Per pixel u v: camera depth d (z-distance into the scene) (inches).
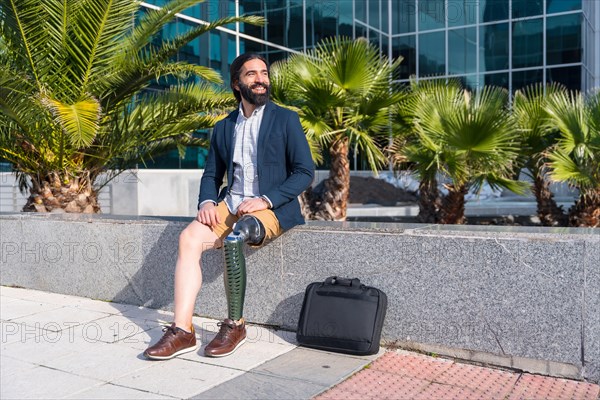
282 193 126.9
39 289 189.0
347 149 300.7
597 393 105.0
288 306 140.6
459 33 791.7
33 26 201.8
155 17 224.8
